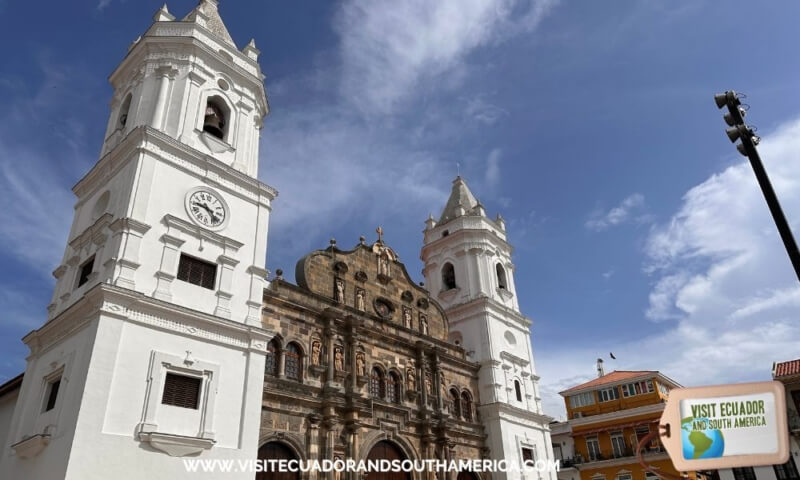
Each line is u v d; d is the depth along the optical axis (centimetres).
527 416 4466
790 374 4188
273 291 3238
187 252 2758
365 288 3909
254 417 2645
